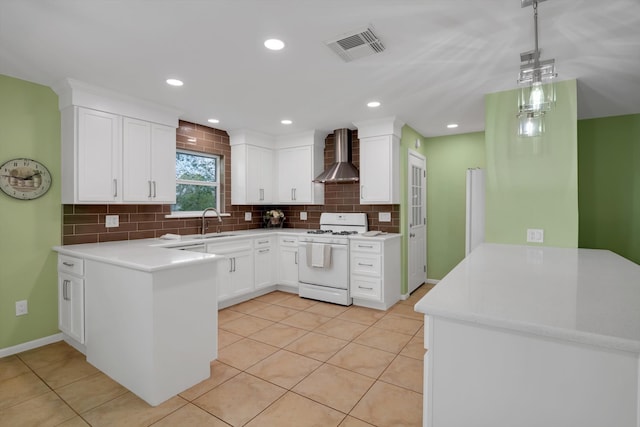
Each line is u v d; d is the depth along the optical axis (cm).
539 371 99
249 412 188
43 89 272
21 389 209
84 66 236
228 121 389
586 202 387
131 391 206
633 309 110
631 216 367
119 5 163
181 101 314
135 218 339
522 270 175
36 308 271
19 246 263
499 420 105
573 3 160
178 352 205
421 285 477
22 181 261
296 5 163
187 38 196
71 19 175
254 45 205
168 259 213
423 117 372
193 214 399
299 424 178
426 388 117
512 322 100
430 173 487
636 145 364
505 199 278
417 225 458
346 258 382
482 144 449
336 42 201
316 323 328
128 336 206
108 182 289
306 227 485
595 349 92
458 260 470
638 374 87
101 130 285
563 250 243
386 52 214
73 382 217
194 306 215
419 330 310
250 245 402
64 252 261
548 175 262
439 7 165
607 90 284
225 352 263
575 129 252
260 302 399
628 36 191
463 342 110
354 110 344
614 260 203
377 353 262
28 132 265
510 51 212
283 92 290
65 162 279
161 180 330
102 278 226
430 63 230
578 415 94
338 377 226
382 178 384
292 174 461
